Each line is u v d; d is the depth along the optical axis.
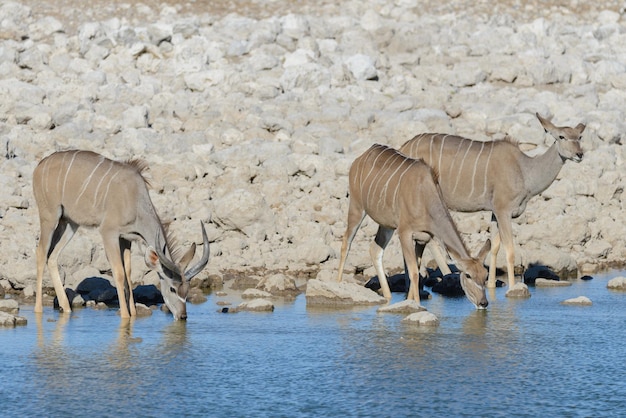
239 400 34.41
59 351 40.25
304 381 36.44
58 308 48.91
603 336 43.00
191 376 37.00
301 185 67.81
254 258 58.84
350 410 33.44
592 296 52.25
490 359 39.28
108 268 54.16
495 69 88.19
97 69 84.88
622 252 63.41
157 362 38.75
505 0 106.56
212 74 82.62
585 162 73.06
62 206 46.25
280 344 41.53
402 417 32.78
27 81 81.19
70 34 92.69
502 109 80.62
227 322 45.78
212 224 62.59
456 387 35.75
